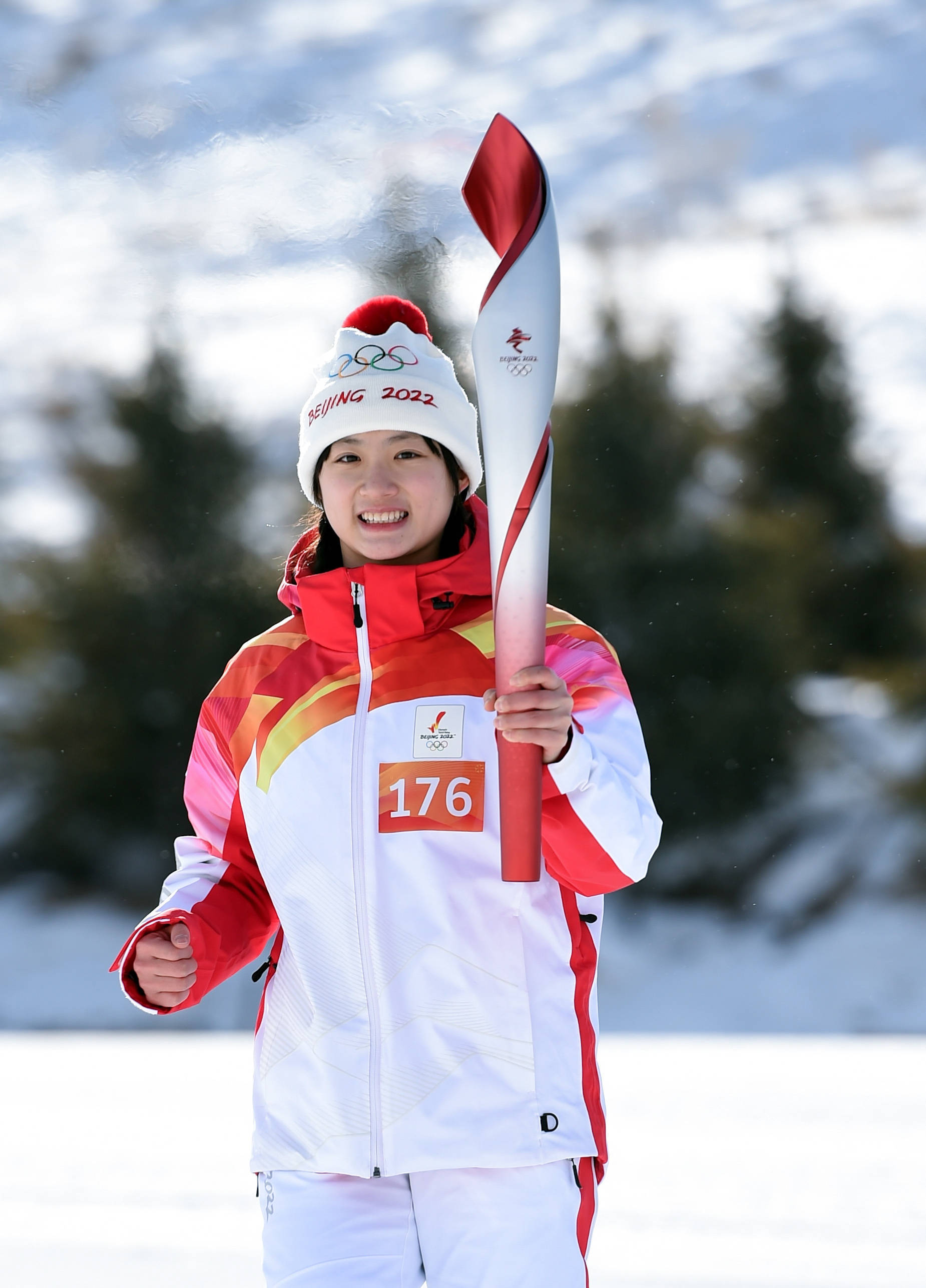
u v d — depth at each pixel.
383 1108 5.19
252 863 6.00
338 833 5.45
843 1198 11.67
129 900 36.84
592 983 5.44
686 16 116.44
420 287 39.09
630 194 90.19
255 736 5.78
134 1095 16.38
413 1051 5.21
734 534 36.06
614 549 35.72
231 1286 9.98
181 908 5.72
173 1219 11.52
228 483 39.09
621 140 99.12
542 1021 5.24
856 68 102.12
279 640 5.97
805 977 32.56
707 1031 31.20
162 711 37.19
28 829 37.41
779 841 35.47
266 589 37.81
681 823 35.28
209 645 37.41
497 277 5.04
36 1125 14.89
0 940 36.00
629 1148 13.50
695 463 37.31
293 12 95.31
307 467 6.23
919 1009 31.08
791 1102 15.20
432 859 5.32
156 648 37.38
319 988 5.39
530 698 4.85
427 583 5.65
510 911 5.30
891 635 38.44
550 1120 5.14
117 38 84.62
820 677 38.78
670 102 101.88
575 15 116.75
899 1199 11.60
